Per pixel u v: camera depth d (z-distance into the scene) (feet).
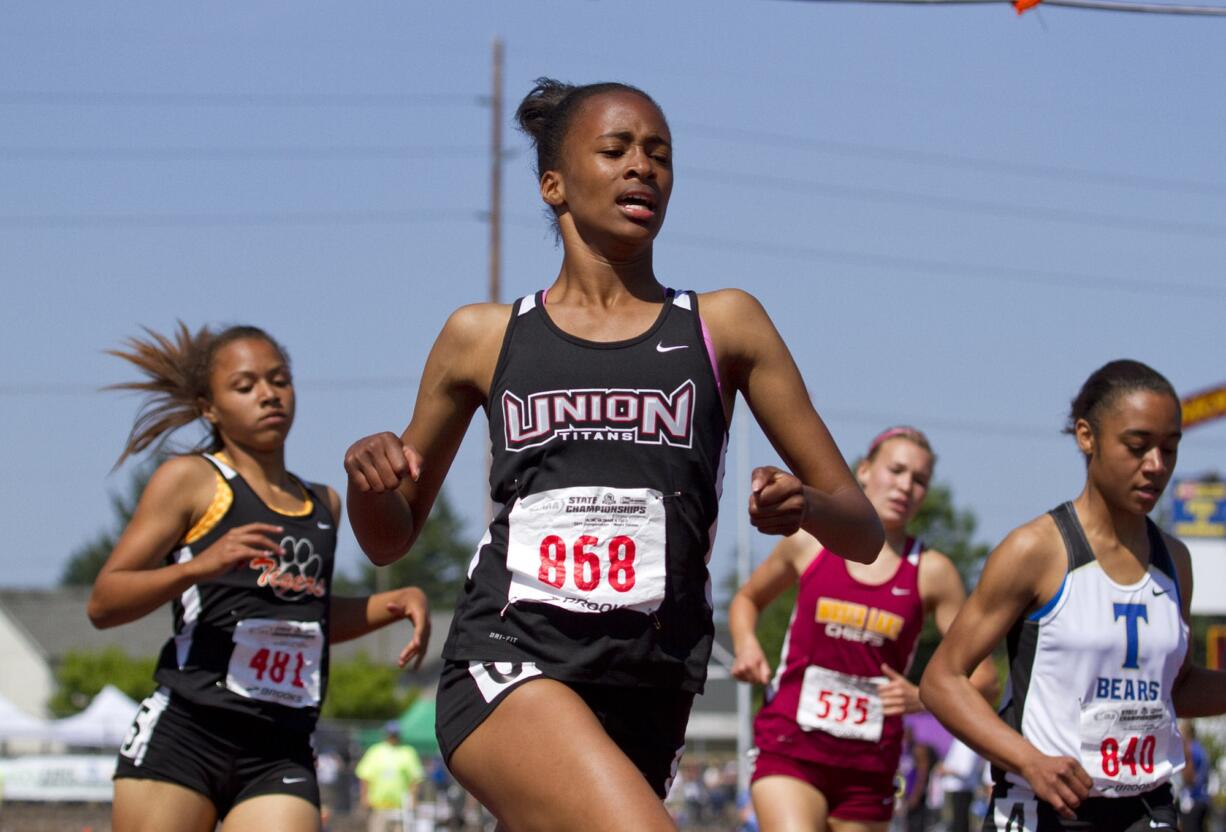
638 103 26.66
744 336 26.37
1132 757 35.70
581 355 25.77
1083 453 36.19
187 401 44.52
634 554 25.14
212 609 40.91
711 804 302.66
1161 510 192.85
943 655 36.17
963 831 82.48
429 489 28.02
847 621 52.21
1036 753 33.88
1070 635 35.55
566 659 25.00
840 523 25.39
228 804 41.04
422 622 45.32
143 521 41.27
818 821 52.08
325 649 42.60
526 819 24.40
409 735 238.68
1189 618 37.40
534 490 25.55
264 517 42.09
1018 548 35.68
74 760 194.80
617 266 26.66
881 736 52.47
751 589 55.47
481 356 26.76
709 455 25.79
